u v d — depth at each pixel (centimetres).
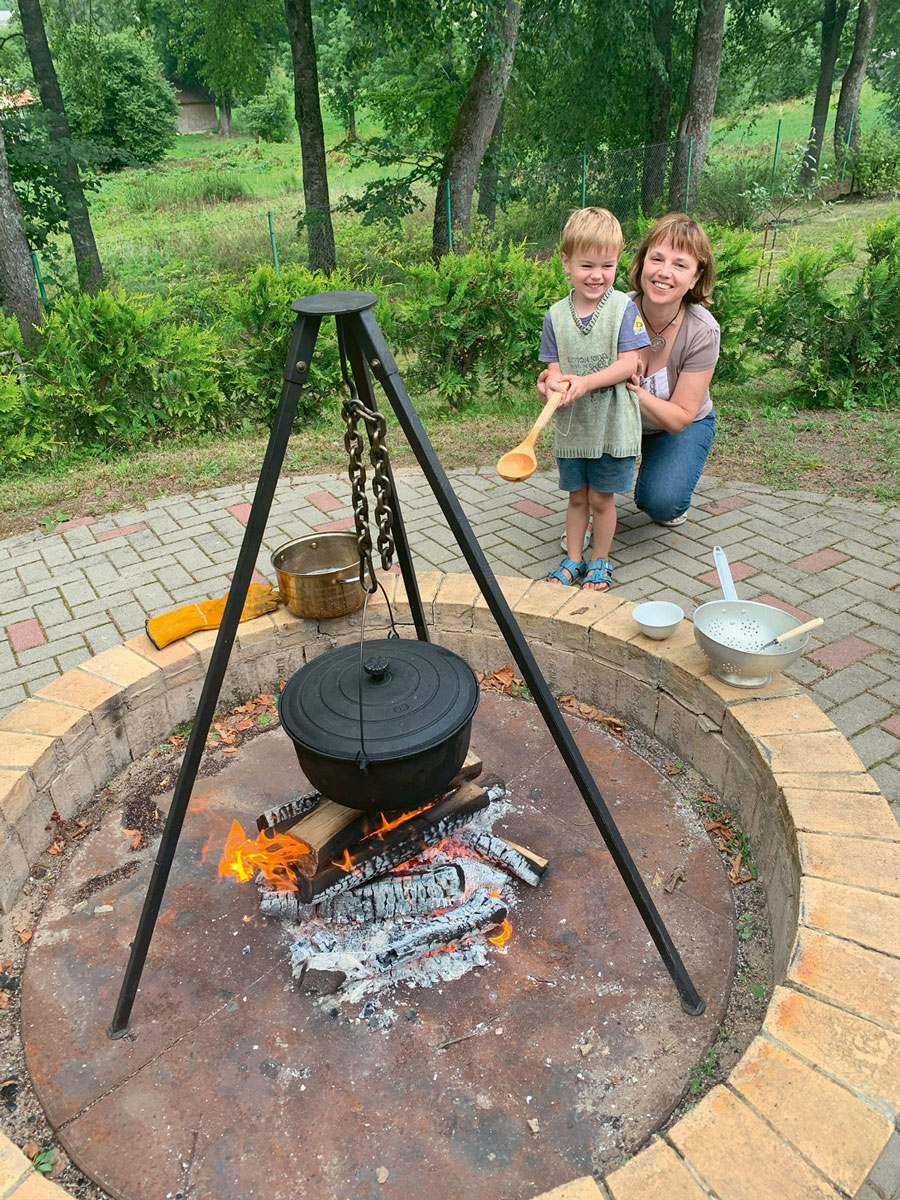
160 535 494
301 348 166
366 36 1270
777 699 241
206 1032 191
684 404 397
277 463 169
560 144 1906
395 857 219
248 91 1783
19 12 1193
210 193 2461
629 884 185
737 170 1778
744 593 395
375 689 195
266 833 229
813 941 167
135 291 1389
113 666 279
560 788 262
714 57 1472
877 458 549
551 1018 190
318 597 291
